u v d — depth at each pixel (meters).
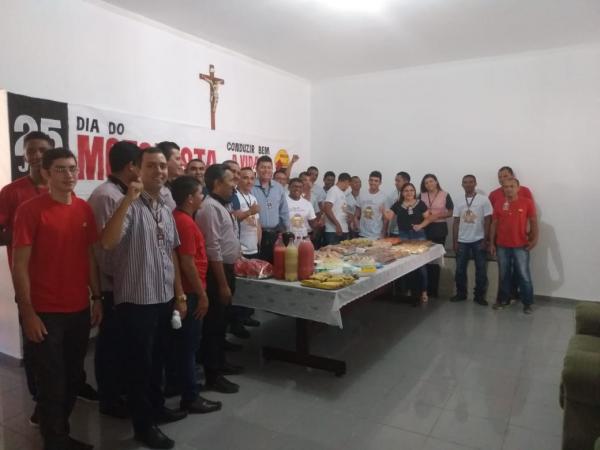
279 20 3.80
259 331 3.69
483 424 2.28
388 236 5.07
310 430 2.21
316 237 5.14
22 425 2.25
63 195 1.86
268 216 3.78
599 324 2.38
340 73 5.65
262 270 2.72
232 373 2.84
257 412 2.37
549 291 4.79
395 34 4.18
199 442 2.09
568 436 1.81
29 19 2.91
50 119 2.99
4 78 2.79
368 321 4.02
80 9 3.21
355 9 3.58
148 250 1.93
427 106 5.33
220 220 2.49
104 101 3.41
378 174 5.00
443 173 5.30
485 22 3.87
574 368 1.78
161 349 2.18
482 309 4.42
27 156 2.34
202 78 4.30
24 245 1.76
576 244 4.64
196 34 4.14
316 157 6.13
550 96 4.66
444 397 2.57
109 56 3.43
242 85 4.88
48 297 1.83
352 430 2.21
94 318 2.05
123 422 2.27
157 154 1.95
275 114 5.43
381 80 5.59
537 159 4.78
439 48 4.61
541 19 3.81
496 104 4.94
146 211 1.95
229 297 2.47
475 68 5.01
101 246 1.95
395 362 3.08
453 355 3.21
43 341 1.82
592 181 4.54
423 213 4.64
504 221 4.39
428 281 4.95
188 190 2.18
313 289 2.50
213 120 4.45
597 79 4.43
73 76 3.18
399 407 2.45
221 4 3.45
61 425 1.88
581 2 3.46
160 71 3.88
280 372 2.88
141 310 1.92
